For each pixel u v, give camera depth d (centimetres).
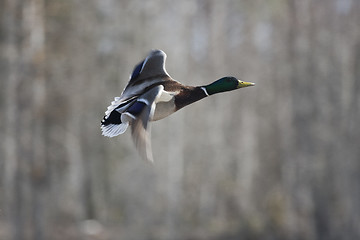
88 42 2534
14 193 1970
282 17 2886
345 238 2438
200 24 3522
